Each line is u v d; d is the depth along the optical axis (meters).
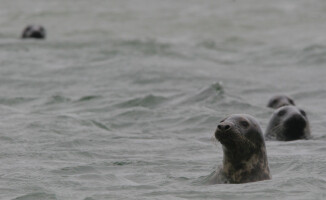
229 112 73.75
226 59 123.00
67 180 43.59
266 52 131.75
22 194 39.91
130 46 131.38
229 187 40.91
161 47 131.50
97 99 81.19
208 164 49.34
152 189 40.88
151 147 56.16
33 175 45.09
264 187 40.44
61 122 65.00
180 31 168.00
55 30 166.62
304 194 38.50
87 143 57.00
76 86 92.50
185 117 69.69
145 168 47.97
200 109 73.88
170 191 40.12
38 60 113.88
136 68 104.44
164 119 69.38
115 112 72.75
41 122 64.44
